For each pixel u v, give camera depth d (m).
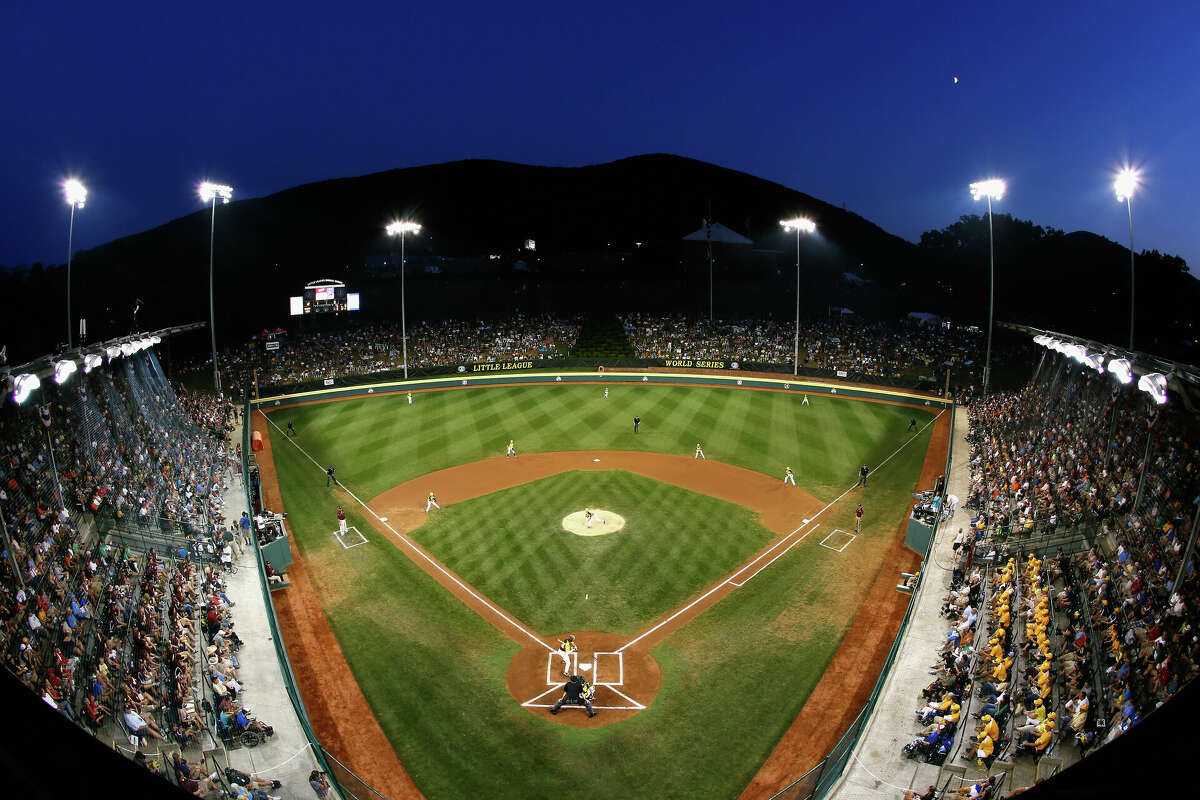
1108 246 85.25
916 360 68.00
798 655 25.31
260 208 152.12
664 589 29.83
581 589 29.92
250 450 49.44
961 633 22.92
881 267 131.88
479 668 24.86
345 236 145.00
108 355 40.06
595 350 78.38
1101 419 36.53
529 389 67.81
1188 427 28.94
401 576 31.41
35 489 29.56
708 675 24.30
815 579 30.61
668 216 165.50
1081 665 20.14
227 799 17.11
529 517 37.38
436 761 20.58
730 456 47.31
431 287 101.25
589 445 50.03
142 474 36.38
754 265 112.81
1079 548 26.97
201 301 89.12
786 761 20.38
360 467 46.47
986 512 31.39
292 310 80.38
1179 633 18.73
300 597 29.80
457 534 35.56
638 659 25.23
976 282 85.00
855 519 36.88
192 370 67.12
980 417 50.19
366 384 68.50
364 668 24.97
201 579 28.14
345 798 18.16
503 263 119.94
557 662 25.09
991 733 18.38
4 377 27.44
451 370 71.75
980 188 53.75
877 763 18.30
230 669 22.44
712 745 21.06
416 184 173.00
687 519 36.84
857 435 51.91
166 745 18.91
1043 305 78.69
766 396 64.06
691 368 72.12
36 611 22.52
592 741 21.28
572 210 169.25
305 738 20.00
